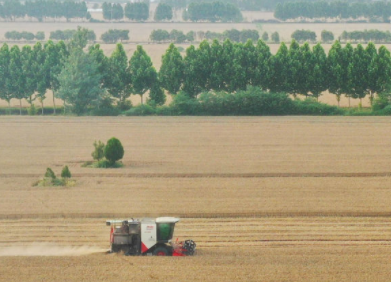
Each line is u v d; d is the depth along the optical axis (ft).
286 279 375.86
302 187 631.15
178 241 465.06
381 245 459.32
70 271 389.19
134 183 650.84
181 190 620.49
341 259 415.44
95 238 480.64
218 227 504.43
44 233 492.54
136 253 429.38
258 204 565.53
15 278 377.09
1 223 518.78
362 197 590.14
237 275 381.60
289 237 479.41
